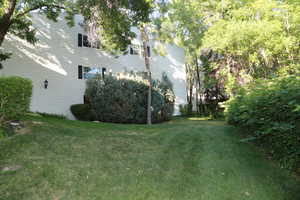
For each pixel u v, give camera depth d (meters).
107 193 3.18
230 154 5.03
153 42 17.27
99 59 14.73
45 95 12.53
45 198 3.00
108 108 11.94
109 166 4.21
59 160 4.30
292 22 8.32
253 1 9.70
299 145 3.84
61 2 9.73
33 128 6.32
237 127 7.51
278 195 3.24
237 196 3.18
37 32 12.64
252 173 3.96
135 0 7.88
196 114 18.38
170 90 14.64
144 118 12.70
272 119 4.46
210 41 10.12
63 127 7.20
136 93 12.50
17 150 4.57
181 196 3.16
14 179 3.42
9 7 8.03
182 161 4.63
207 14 13.17
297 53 8.59
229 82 10.45
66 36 13.62
